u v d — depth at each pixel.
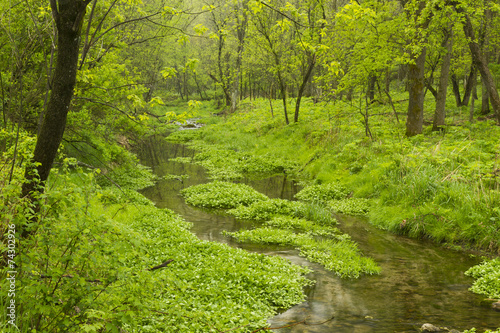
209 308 6.69
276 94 54.31
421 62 20.19
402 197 13.59
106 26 9.73
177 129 43.53
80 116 13.52
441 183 13.24
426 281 8.64
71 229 4.00
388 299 7.71
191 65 6.09
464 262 9.81
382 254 10.43
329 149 21.47
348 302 7.59
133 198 14.09
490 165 13.29
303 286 8.38
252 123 33.72
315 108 32.19
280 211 14.20
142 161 25.05
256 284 7.96
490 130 19.78
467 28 16.98
